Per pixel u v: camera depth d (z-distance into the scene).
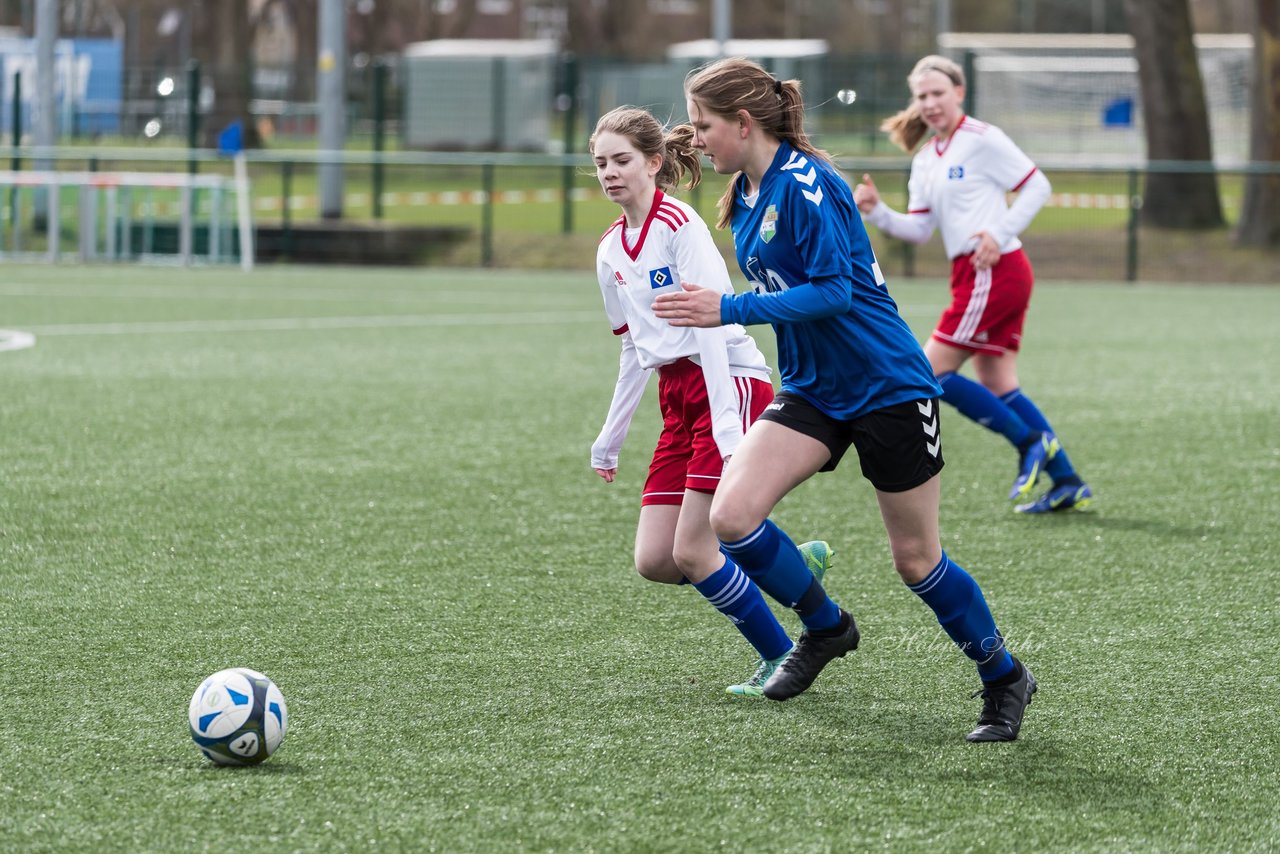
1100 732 15.70
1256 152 89.69
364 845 12.70
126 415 36.09
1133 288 77.81
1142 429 35.38
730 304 14.43
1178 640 19.14
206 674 17.45
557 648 18.56
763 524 15.74
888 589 21.47
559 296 71.44
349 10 189.62
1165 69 94.44
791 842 12.80
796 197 14.53
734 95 14.72
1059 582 22.05
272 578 21.77
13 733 15.38
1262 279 82.56
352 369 45.28
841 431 15.23
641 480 29.03
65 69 140.75
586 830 13.03
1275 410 38.06
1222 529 25.39
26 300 66.06
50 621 19.56
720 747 15.12
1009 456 32.38
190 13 196.38
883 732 15.62
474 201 109.06
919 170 27.88
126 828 13.02
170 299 67.62
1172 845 12.86
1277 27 88.38
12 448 31.58
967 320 26.91
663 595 21.02
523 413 37.12
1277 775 14.52
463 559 22.92
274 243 89.06
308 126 166.00
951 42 171.75
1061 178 105.00
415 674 17.50
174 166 111.19
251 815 13.30
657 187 16.89
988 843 12.84
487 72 143.88
